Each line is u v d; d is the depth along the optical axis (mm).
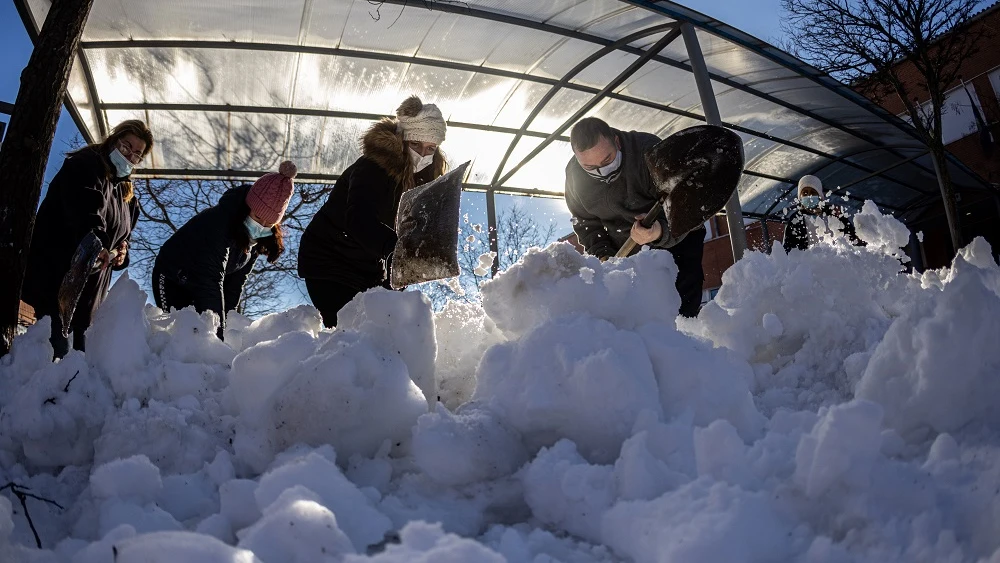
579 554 1275
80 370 1984
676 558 1089
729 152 3729
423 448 1542
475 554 990
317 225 3867
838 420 1193
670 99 9539
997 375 1491
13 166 2883
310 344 1853
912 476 1192
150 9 6746
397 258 2949
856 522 1149
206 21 6977
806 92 9930
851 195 16000
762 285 2537
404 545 1078
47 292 3801
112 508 1405
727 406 1726
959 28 14172
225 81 7793
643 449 1374
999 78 19125
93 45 7074
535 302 2053
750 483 1286
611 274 2080
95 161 3988
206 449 1803
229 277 4930
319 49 7520
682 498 1231
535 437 1668
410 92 8359
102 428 1908
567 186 4402
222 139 8516
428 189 2969
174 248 4340
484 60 8102
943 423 1499
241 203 4492
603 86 8945
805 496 1205
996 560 959
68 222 3840
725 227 21750
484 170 10031
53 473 1879
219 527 1326
